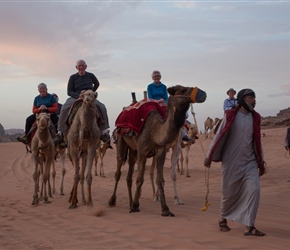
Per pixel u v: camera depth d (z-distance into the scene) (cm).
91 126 1040
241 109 733
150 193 1364
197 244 670
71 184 1738
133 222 862
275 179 1534
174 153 1125
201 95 848
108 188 1525
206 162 741
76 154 1088
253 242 667
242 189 720
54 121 1292
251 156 725
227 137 735
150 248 668
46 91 1262
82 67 1158
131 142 1048
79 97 1074
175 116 880
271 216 903
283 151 2622
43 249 695
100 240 734
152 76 1196
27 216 997
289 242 670
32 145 1188
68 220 920
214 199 1195
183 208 1039
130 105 1063
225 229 748
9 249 702
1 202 1257
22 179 2002
